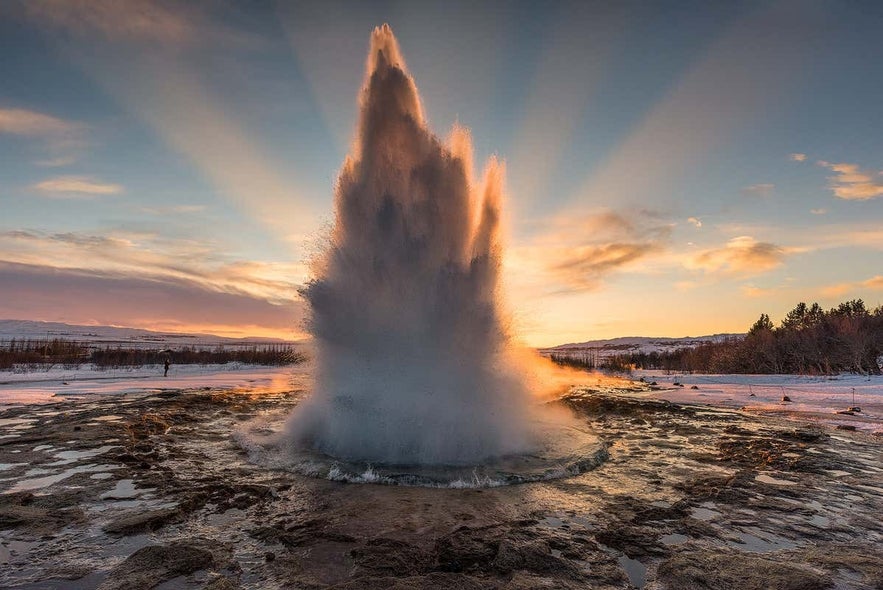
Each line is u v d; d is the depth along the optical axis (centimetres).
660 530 624
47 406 1752
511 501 748
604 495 783
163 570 488
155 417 1470
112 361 5769
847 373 5141
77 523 616
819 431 1395
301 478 873
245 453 1057
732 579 480
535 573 496
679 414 1803
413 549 554
